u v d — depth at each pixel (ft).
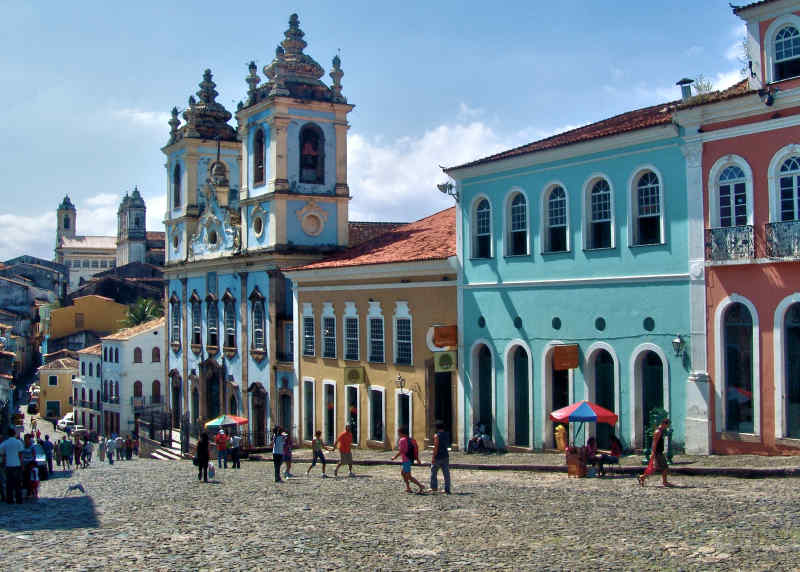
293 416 130.82
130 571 43.45
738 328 71.87
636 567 40.16
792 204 68.44
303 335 128.67
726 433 72.02
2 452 70.44
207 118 170.19
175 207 175.63
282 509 62.34
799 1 67.87
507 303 92.07
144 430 179.93
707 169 73.61
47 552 48.44
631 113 92.48
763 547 42.22
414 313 104.78
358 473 88.17
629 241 79.92
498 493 63.72
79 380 258.78
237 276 147.95
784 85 68.23
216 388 158.30
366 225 152.25
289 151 136.36
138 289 346.33
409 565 42.70
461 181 97.96
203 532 53.78
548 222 88.38
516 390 91.76
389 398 109.09
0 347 245.24
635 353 79.15
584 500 57.67
